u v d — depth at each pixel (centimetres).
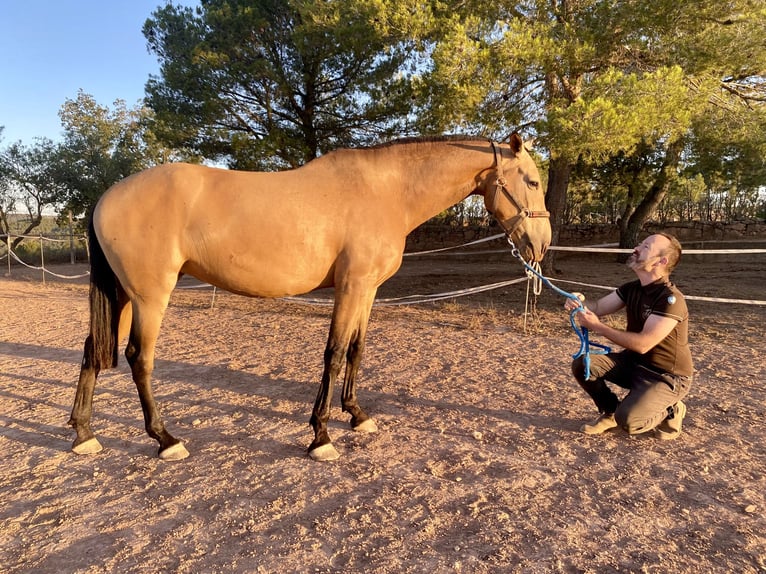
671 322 293
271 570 194
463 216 2125
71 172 2300
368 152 310
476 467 282
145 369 289
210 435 330
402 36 816
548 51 706
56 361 529
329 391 297
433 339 616
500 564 196
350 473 276
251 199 280
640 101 657
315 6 891
